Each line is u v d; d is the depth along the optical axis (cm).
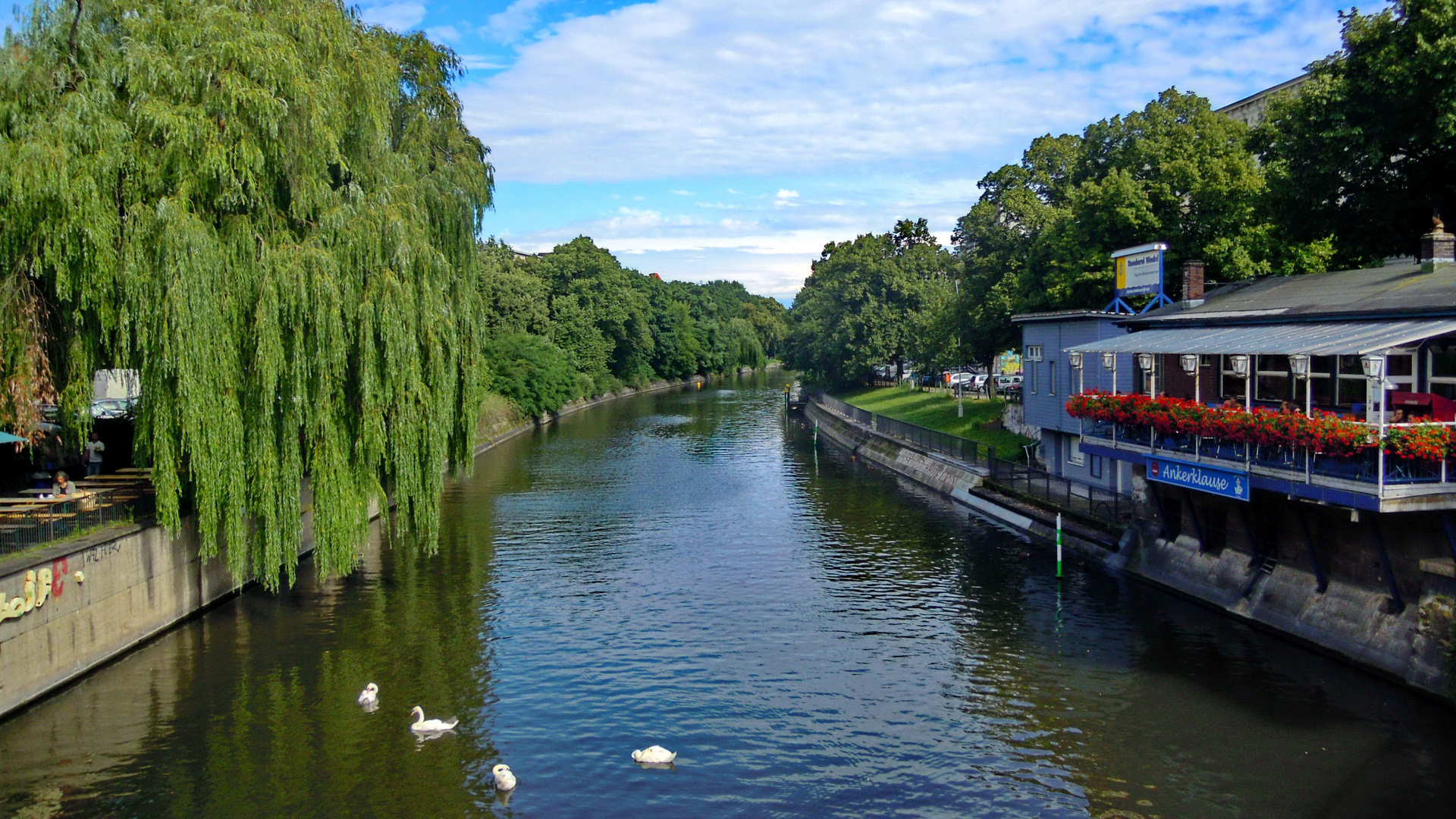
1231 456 2191
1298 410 2028
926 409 6825
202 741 1911
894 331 8619
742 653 2402
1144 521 2961
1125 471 3484
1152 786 1666
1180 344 2436
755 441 7194
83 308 2073
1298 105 2938
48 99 2089
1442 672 1795
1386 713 1831
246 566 2936
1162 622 2459
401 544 3631
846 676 2230
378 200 2555
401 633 2562
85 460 3167
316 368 2402
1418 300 1991
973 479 4472
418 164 3164
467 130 3534
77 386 2173
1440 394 2058
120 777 1756
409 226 2628
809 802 1670
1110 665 2203
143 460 2308
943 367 7512
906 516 4094
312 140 2352
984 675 2198
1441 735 1733
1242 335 2336
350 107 2556
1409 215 2850
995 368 9256
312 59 2470
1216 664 2150
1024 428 4775
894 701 2083
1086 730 1889
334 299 2377
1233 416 2139
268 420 2348
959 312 5647
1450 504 1766
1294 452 1983
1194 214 3784
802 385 11531
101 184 2070
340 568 2534
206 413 2195
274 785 1734
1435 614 1830
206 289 2144
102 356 2319
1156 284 3231
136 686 2186
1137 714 1944
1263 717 1875
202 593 2742
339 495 2519
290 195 2453
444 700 2122
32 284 2131
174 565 2589
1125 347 2606
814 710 2052
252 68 2230
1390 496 1745
